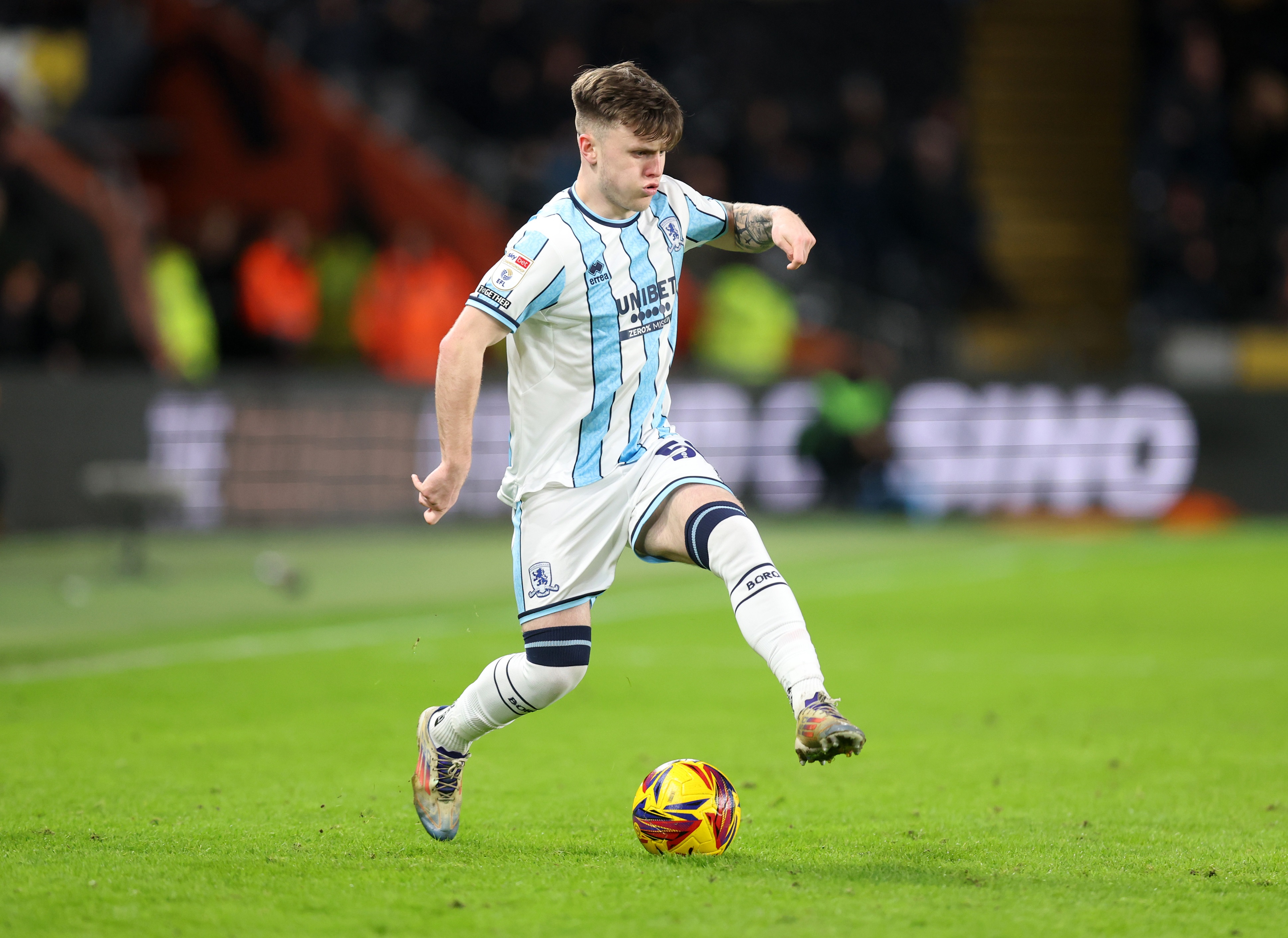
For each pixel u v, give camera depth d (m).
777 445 61.94
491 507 59.75
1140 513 61.47
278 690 26.14
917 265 74.69
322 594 41.38
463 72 75.81
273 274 61.50
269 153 63.34
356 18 72.88
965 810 16.88
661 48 78.62
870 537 57.50
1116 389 61.75
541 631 14.02
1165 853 14.43
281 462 57.38
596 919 11.53
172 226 63.44
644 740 21.89
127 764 19.47
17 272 56.66
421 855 14.07
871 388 62.34
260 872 13.16
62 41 67.06
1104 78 80.25
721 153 75.00
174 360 59.25
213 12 63.59
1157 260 79.12
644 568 50.22
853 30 80.31
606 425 13.95
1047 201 80.00
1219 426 61.53
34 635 33.47
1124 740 21.97
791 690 13.10
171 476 45.38
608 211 13.70
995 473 62.03
